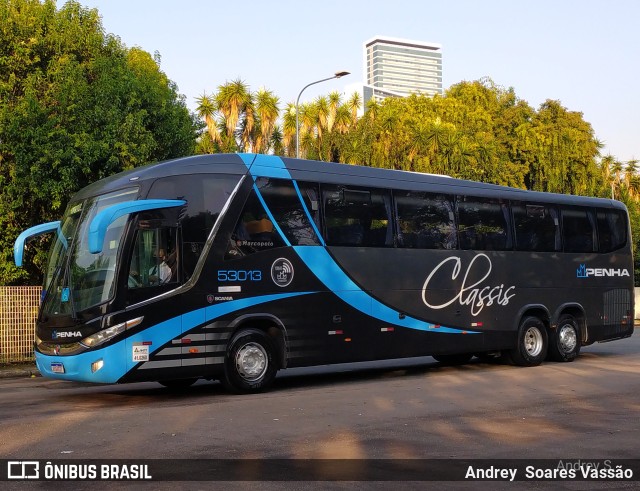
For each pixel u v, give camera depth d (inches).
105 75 794.8
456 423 357.7
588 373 582.2
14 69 813.2
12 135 733.3
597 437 323.0
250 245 483.8
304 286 506.6
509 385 508.7
